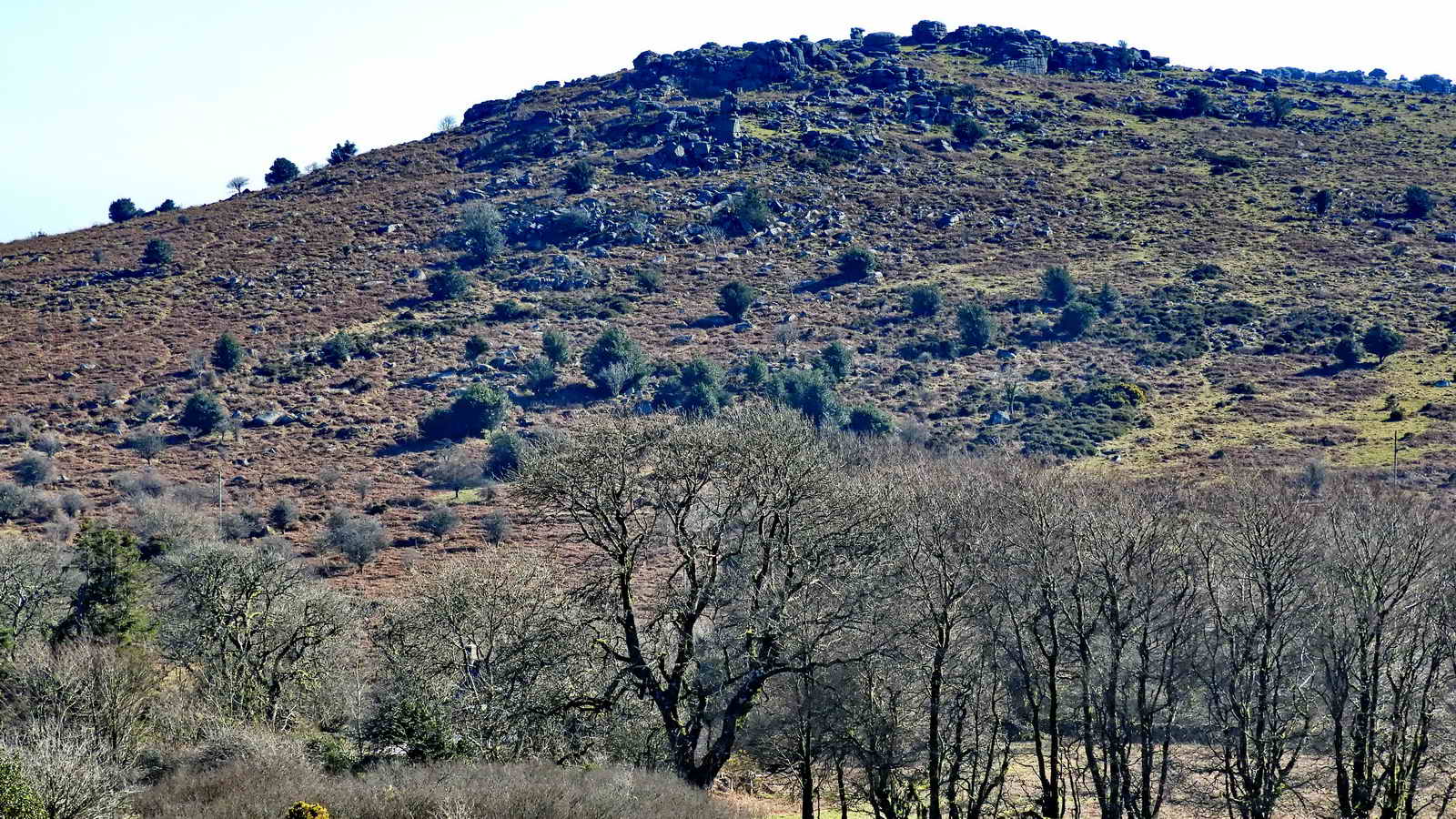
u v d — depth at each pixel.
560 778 30.50
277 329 137.62
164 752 35.19
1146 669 36.44
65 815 27.00
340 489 98.56
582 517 35.16
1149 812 35.81
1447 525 43.16
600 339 120.31
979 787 40.38
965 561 36.94
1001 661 40.50
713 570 34.47
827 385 109.06
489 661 39.97
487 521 84.50
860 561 35.91
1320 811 39.19
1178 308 130.88
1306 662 40.53
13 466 102.81
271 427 114.00
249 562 51.03
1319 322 123.94
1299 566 37.91
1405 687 38.06
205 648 47.38
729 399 108.94
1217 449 92.69
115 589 53.84
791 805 42.97
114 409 117.94
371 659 51.25
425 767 32.56
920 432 99.56
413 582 56.62
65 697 37.22
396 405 117.75
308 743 37.22
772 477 35.00
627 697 37.56
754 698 35.22
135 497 93.44
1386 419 97.38
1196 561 41.31
